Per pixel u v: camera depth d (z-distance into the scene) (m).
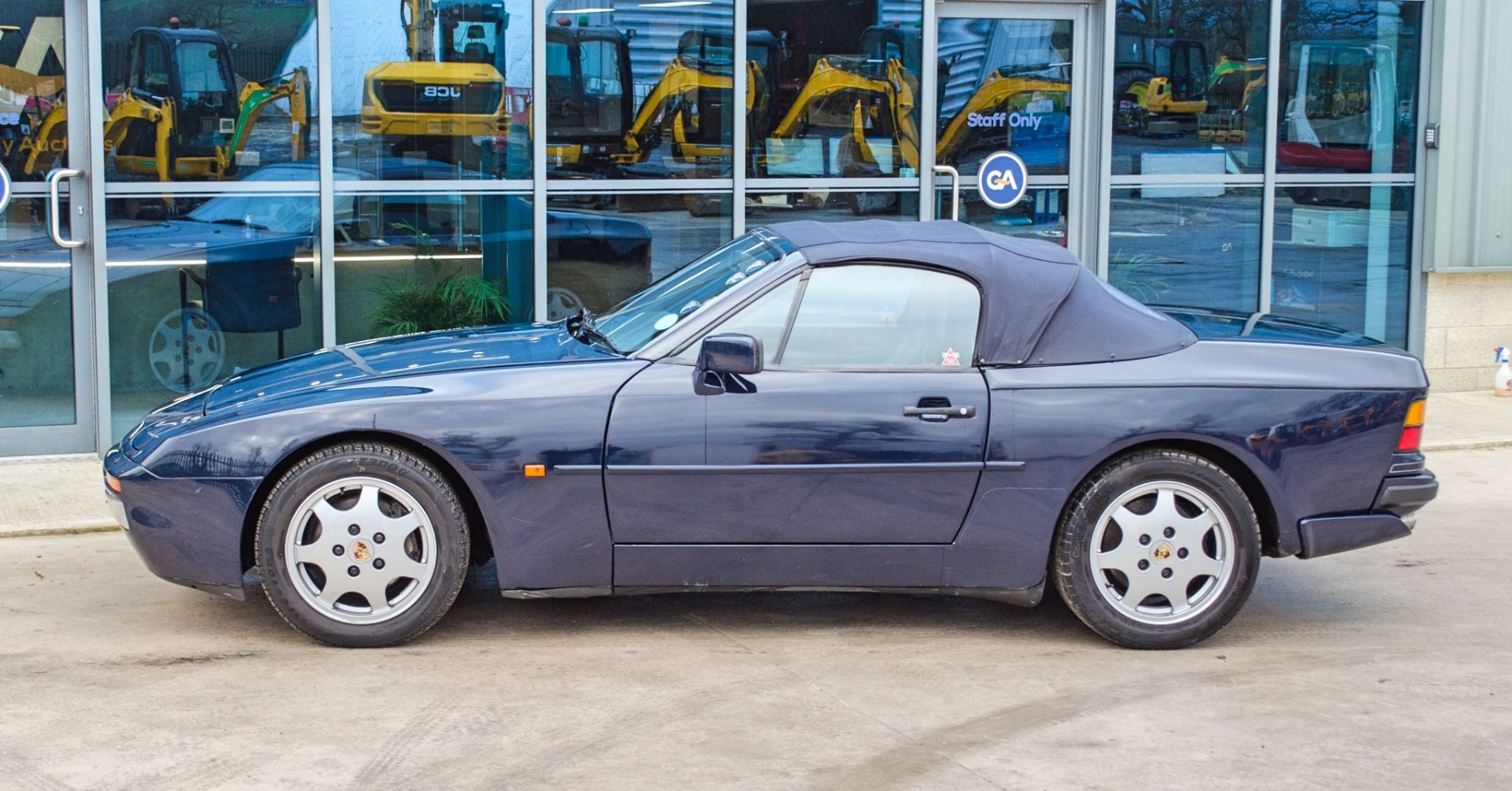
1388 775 4.37
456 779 4.18
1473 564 6.99
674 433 5.25
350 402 5.21
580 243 9.55
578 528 5.29
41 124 8.41
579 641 5.50
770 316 5.41
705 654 5.39
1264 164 10.88
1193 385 5.43
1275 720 4.82
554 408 5.24
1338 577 6.75
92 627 5.59
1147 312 5.71
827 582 5.44
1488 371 11.46
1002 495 5.38
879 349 5.40
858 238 5.66
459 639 5.50
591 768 4.29
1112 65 10.48
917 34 10.03
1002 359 5.41
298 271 8.98
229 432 5.20
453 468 5.28
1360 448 5.53
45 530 7.05
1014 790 4.19
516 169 9.33
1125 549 5.43
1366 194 11.17
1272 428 5.44
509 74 9.23
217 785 4.11
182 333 8.79
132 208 8.57
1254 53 10.76
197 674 5.05
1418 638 5.79
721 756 4.40
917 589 5.48
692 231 9.78
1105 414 5.36
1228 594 5.48
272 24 8.72
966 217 10.52
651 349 5.39
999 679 5.17
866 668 5.27
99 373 8.57
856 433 5.29
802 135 9.93
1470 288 11.41
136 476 5.23
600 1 9.35
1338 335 6.01
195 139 8.66
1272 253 11.02
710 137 9.72
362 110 8.98
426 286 9.24
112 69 8.44
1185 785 4.26
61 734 4.47
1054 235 10.70
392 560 5.26
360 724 4.60
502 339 5.93
